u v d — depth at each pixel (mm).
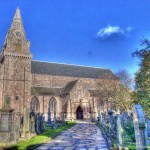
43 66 77750
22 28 66938
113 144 15227
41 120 26922
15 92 60781
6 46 63625
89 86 79812
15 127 20578
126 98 56438
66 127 33656
